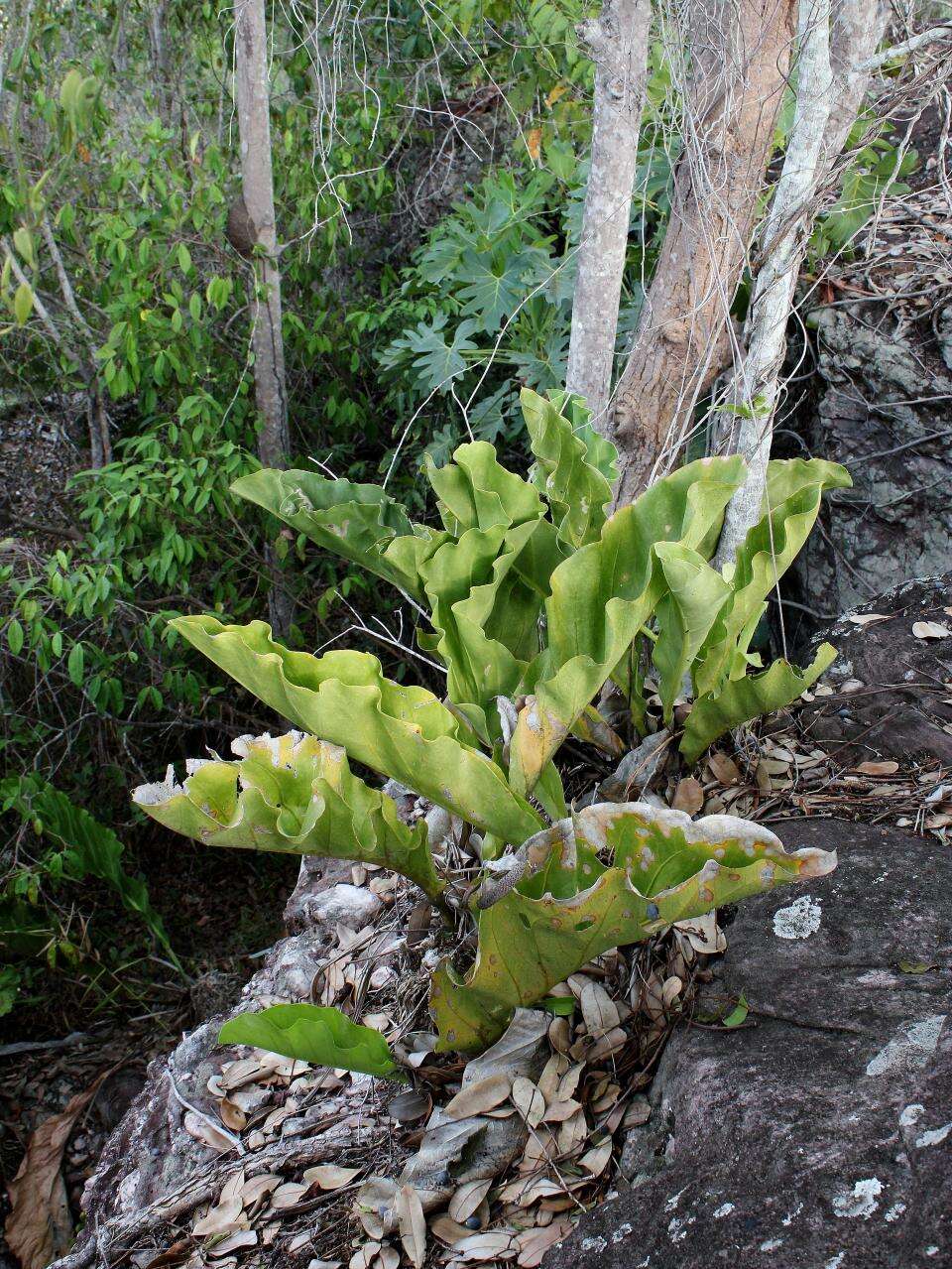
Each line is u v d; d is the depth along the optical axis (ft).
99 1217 6.95
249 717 17.04
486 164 18.61
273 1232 5.98
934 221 12.71
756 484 8.17
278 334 15.07
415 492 15.84
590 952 5.42
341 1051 5.97
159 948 16.60
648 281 12.39
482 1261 5.27
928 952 5.70
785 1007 5.63
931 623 9.14
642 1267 4.48
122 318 13.96
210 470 14.30
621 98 8.28
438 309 15.17
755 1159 4.68
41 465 18.45
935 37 7.42
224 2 15.38
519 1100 5.83
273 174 16.10
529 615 7.46
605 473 7.38
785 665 6.79
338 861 9.19
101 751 16.26
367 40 17.21
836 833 6.93
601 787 7.56
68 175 12.82
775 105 8.43
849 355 11.93
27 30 9.74
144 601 14.80
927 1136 4.39
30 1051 14.94
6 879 14.46
